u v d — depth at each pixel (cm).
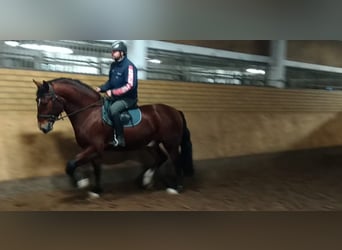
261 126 796
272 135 809
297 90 911
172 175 602
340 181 607
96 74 616
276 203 471
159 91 659
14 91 501
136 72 465
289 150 822
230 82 854
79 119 454
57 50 593
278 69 945
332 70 1116
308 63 1042
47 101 433
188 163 532
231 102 768
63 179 501
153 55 700
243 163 711
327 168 723
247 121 775
